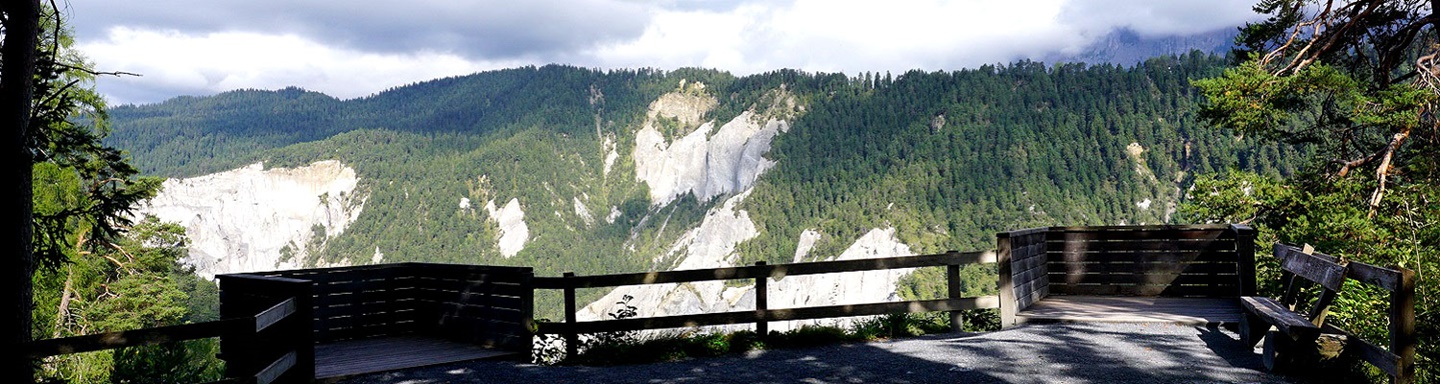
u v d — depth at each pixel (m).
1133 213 169.88
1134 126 191.75
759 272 9.05
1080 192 175.25
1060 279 11.73
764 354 8.32
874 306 9.37
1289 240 12.86
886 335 9.38
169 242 37.38
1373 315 6.82
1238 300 10.54
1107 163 183.88
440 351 8.81
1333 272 6.32
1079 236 11.67
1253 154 148.38
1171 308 10.07
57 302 24.84
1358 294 7.01
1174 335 8.49
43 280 21.50
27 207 7.38
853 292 134.50
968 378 6.76
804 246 178.38
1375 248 9.63
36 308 21.17
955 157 194.75
